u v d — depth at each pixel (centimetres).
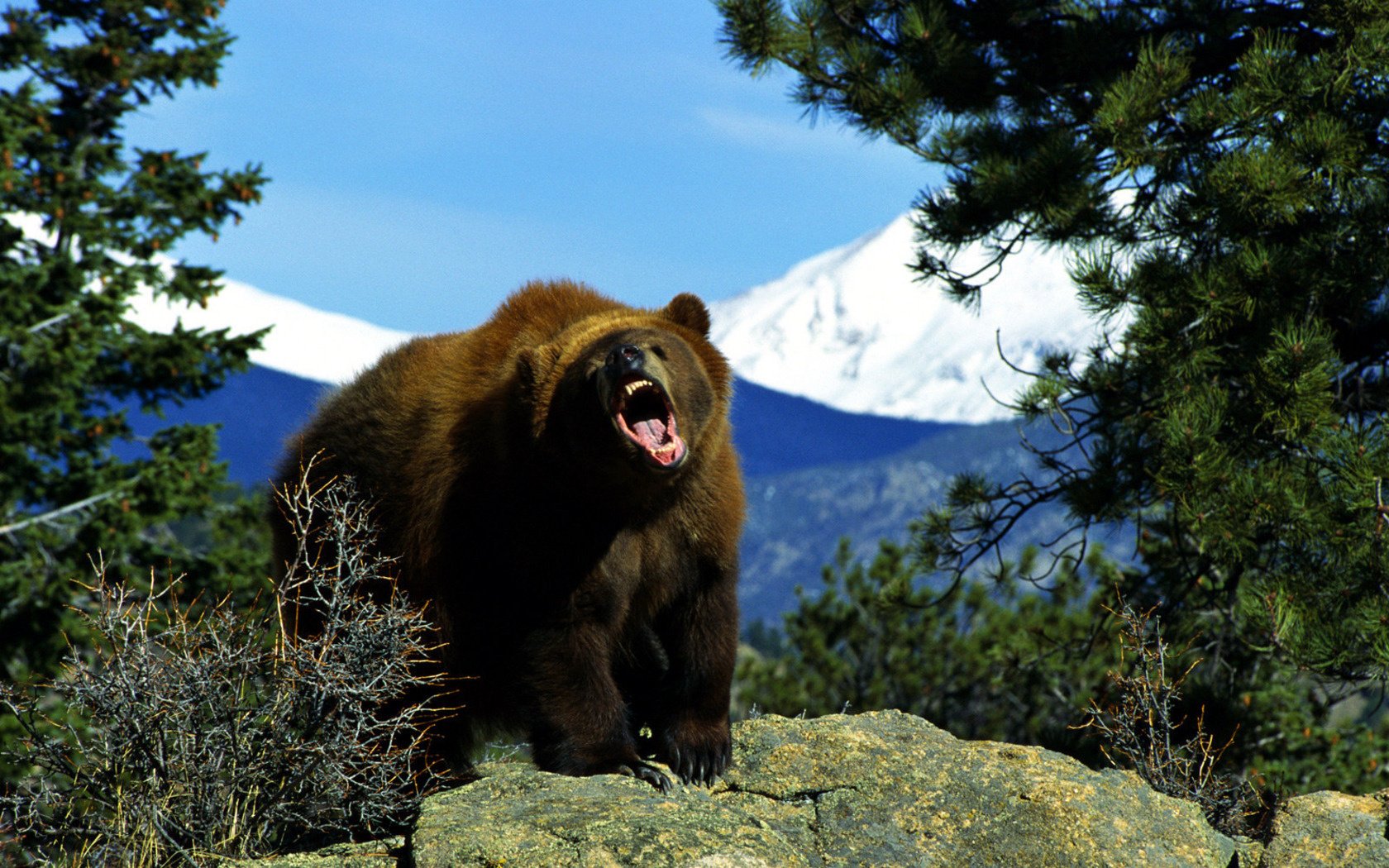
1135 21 2609
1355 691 2202
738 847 988
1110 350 2458
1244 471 2116
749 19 2611
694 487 1275
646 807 1048
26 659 4200
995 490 2589
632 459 1170
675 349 1243
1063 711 3158
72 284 4600
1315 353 2091
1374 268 2197
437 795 1147
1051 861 1051
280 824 1251
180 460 4397
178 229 4878
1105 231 2427
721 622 1297
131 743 1170
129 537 4281
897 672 3828
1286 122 2248
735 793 1192
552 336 1311
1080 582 2989
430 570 1291
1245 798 1348
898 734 1241
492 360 1316
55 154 4812
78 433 4547
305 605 1379
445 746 1400
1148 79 2333
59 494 4369
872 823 1098
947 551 2608
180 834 1182
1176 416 2117
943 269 2597
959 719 3691
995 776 1131
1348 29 2319
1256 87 2259
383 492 1327
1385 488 2062
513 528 1231
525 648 1241
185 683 1175
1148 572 2614
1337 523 2048
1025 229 2495
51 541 4378
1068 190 2367
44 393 4356
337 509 1230
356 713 1219
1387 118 2269
